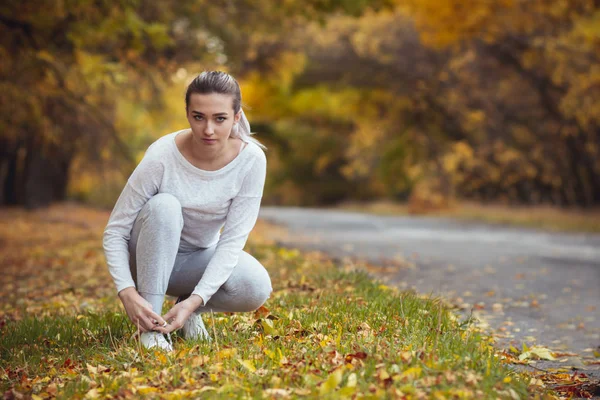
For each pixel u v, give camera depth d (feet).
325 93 109.81
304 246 39.86
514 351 14.85
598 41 57.16
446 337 11.97
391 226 64.95
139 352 11.27
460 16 57.47
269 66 57.77
